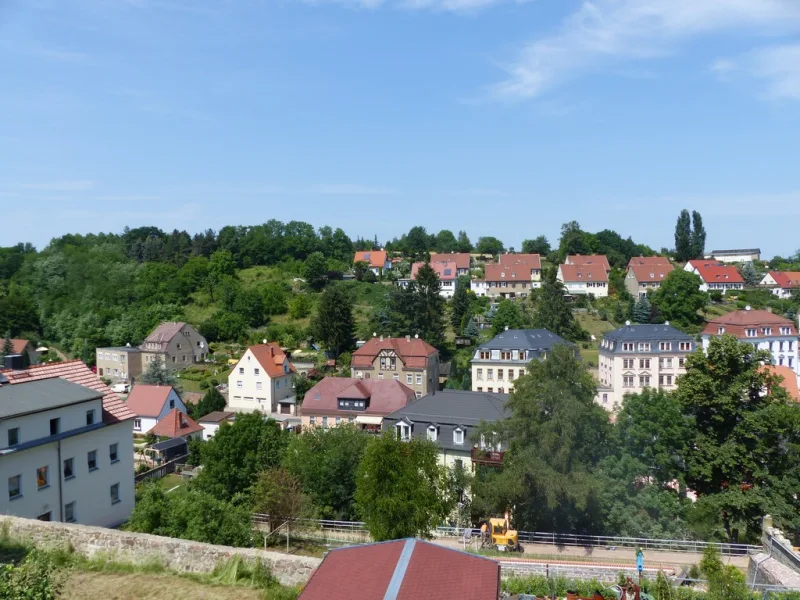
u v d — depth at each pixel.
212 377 93.62
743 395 36.72
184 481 49.94
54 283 120.06
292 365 89.88
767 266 174.25
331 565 12.20
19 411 25.89
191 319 116.38
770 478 34.44
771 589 19.59
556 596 19.42
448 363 90.81
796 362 85.19
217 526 22.55
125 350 97.06
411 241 190.50
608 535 34.06
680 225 179.12
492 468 38.81
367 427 64.44
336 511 37.66
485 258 177.62
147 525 22.55
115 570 17.14
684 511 34.38
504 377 76.88
